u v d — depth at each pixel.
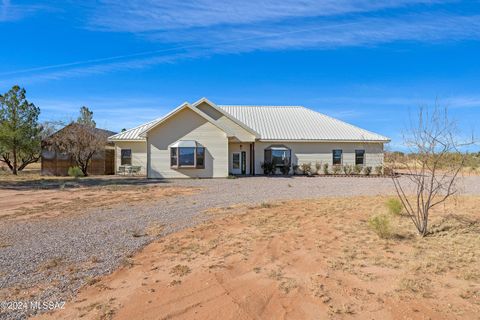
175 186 18.67
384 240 7.05
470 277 4.99
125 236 7.53
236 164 28.58
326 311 4.08
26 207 11.68
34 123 28.36
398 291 4.58
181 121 24.55
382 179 24.00
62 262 5.84
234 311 4.10
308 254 6.19
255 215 9.76
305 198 13.54
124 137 28.41
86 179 23.88
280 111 33.97
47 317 3.98
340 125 31.34
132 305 4.26
